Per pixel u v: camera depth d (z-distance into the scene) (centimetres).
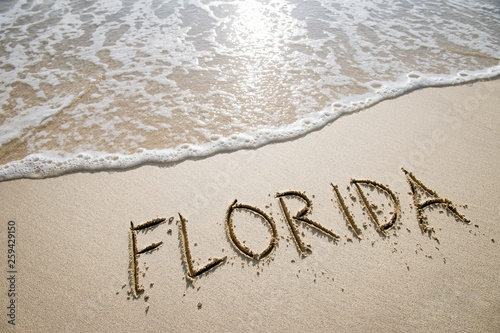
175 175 297
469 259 232
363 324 200
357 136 333
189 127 344
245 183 288
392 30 514
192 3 592
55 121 351
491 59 445
